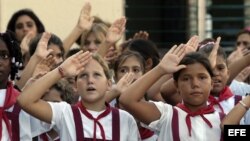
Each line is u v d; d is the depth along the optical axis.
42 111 11.84
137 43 14.50
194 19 20.61
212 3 21.03
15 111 12.37
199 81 11.85
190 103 11.89
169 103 12.91
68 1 18.81
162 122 11.93
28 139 12.37
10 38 12.66
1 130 12.30
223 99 13.17
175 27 20.53
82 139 11.95
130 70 13.48
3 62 12.48
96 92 12.03
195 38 12.52
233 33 20.95
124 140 12.08
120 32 14.19
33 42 14.41
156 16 20.45
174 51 11.79
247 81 15.73
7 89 12.48
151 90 13.04
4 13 18.41
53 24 18.77
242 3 21.16
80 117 12.02
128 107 11.80
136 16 20.30
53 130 12.70
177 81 11.97
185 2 20.58
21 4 18.55
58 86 13.16
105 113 12.10
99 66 12.12
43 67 13.01
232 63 14.16
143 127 12.84
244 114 12.37
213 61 12.83
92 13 19.02
